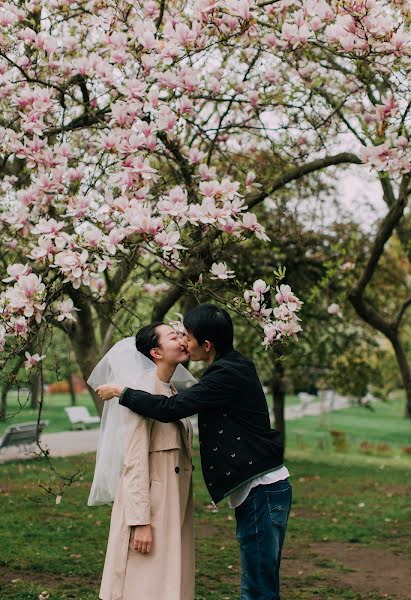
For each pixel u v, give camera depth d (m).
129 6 5.09
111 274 6.88
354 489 12.94
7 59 4.84
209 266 4.67
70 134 5.40
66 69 4.93
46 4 5.27
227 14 4.54
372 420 34.78
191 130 5.89
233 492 3.68
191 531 3.81
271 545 3.59
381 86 5.92
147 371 3.78
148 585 3.53
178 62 4.90
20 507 9.84
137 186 4.25
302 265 11.73
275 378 15.91
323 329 15.02
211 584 6.25
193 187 4.83
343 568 6.94
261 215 9.91
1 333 3.81
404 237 8.36
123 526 3.59
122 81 4.90
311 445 23.80
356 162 6.09
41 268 4.96
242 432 3.62
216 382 3.57
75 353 6.33
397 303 13.67
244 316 4.06
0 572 6.36
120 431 3.74
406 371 8.34
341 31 4.33
